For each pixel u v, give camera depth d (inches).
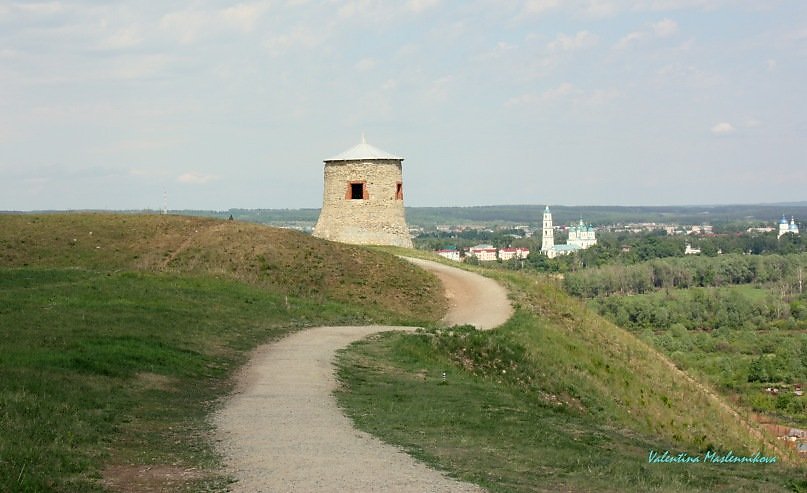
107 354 836.6
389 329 1283.2
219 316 1200.8
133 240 1736.0
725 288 4694.9
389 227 2186.3
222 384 829.8
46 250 1658.5
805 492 629.0
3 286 1300.4
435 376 960.3
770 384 2465.6
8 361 753.0
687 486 576.4
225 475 497.0
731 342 3233.3
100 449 541.6
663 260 5388.8
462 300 1593.3
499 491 481.1
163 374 818.2
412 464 538.0
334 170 2186.3
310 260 1676.9
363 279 1642.5
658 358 1610.5
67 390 680.4
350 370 941.2
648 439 888.9
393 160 2203.5
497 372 1102.4
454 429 685.9
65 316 1039.0
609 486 531.8
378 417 705.6
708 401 1414.9
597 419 1032.8
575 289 4434.1
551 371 1174.3
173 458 536.1
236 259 1640.0
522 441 673.6
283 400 756.0
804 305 4045.3
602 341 1515.7
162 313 1146.0
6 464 470.6
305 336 1167.0
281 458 540.4
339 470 512.4
